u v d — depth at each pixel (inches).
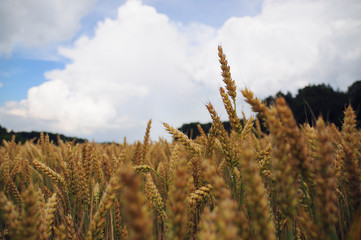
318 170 44.1
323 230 43.9
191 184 68.8
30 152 205.3
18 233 46.2
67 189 101.6
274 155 44.6
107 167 105.0
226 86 82.6
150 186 85.2
